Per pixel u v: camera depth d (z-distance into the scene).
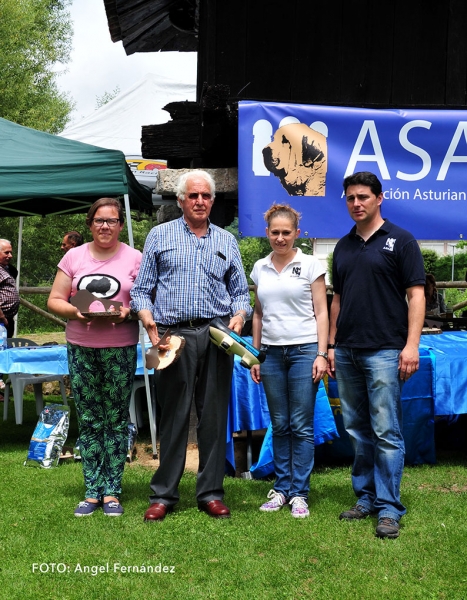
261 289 4.10
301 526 3.78
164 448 4.00
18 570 3.24
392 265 3.74
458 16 6.07
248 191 5.70
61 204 7.88
